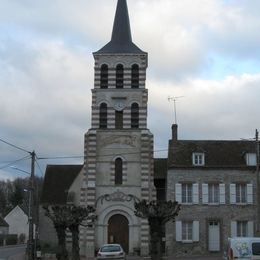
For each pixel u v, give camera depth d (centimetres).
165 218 3262
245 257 2594
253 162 5047
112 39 5362
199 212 4959
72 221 3594
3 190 12238
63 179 6300
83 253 4897
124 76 5225
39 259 4262
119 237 4966
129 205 5003
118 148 5106
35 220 5547
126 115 5156
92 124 5147
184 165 5044
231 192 4988
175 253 4884
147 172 5041
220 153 5175
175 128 5394
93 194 4994
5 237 8781
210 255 4778
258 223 4712
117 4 5503
